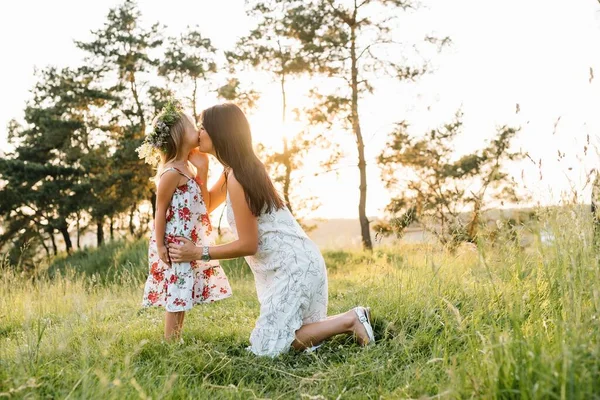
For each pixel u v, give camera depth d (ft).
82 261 53.36
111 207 93.25
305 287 12.43
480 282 12.95
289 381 10.37
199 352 11.78
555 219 11.05
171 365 10.87
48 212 99.91
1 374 9.45
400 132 68.18
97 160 92.89
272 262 12.57
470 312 12.42
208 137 12.58
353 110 67.15
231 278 32.17
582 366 7.25
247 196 12.31
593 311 9.04
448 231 14.51
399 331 12.66
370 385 9.77
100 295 23.80
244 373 10.96
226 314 16.98
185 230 12.88
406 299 14.20
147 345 12.22
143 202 102.73
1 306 19.75
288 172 71.82
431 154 67.67
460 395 7.81
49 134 95.86
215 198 13.92
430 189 67.10
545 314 10.71
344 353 11.83
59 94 97.86
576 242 10.77
